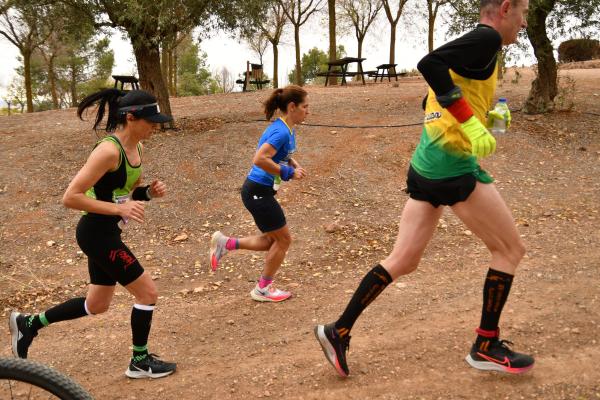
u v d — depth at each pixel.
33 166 8.22
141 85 9.48
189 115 11.20
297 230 6.14
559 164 7.70
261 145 4.20
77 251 5.96
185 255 5.73
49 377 2.15
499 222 2.95
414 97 11.97
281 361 3.56
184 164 8.01
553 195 6.71
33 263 5.71
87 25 10.13
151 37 8.88
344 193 7.02
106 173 3.19
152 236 6.20
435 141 2.92
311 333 3.95
